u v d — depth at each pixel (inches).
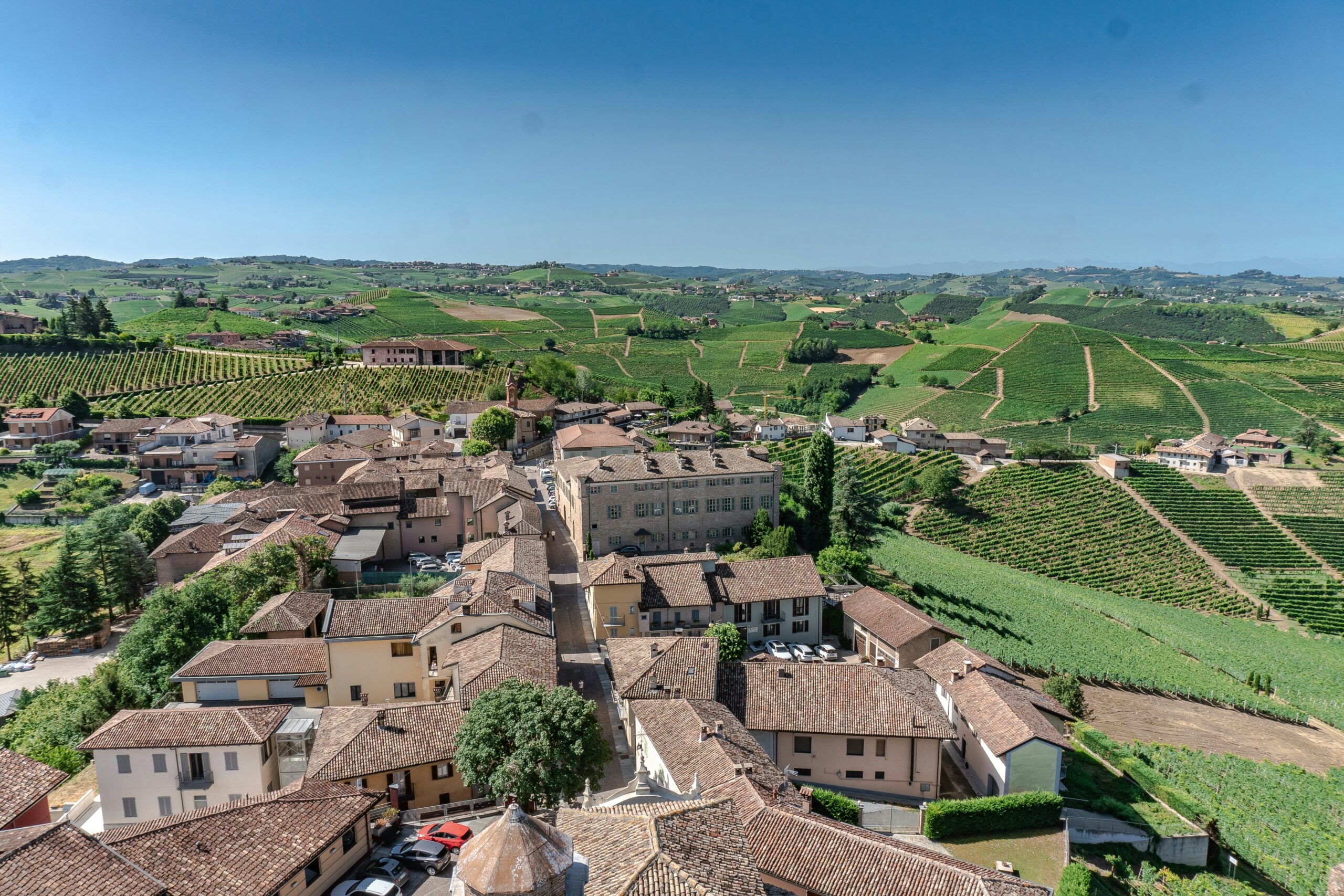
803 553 4884.4
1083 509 6860.2
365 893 1764.3
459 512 4690.0
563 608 3914.9
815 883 1712.6
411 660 2851.9
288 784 2370.8
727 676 2751.0
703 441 7559.1
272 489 5418.3
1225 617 5703.7
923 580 4803.2
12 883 1346.0
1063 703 3503.9
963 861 1915.6
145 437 7554.1
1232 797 3078.2
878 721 2559.1
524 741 2023.9
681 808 1494.8
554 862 1266.0
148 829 1717.5
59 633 4424.2
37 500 6510.8
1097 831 2438.5
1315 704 4224.9
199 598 3250.5
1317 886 2503.7
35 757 2544.3
